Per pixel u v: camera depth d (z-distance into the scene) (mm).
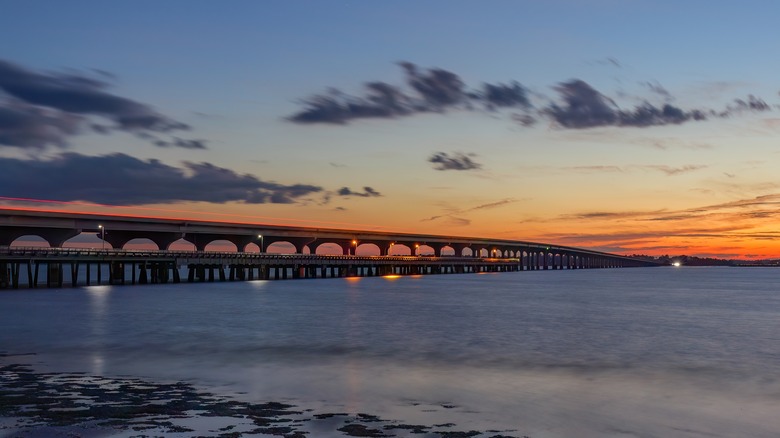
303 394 27078
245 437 20547
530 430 22156
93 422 21969
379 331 49938
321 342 43344
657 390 28781
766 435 21969
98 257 112062
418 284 146750
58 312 63500
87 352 38469
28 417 22578
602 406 25594
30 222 114000
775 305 86062
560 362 36094
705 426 22938
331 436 20953
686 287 153250
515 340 45250
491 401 26234
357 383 29609
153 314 62406
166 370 32500
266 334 47438
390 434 21344
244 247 168750
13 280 104062
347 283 147500
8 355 37312
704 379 31406
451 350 40188
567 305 82562
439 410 24625
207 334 47094
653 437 21641
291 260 155000
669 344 43875
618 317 65062
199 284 128375
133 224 132250
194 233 149750
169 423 21969
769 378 31750
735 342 45250
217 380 29906
